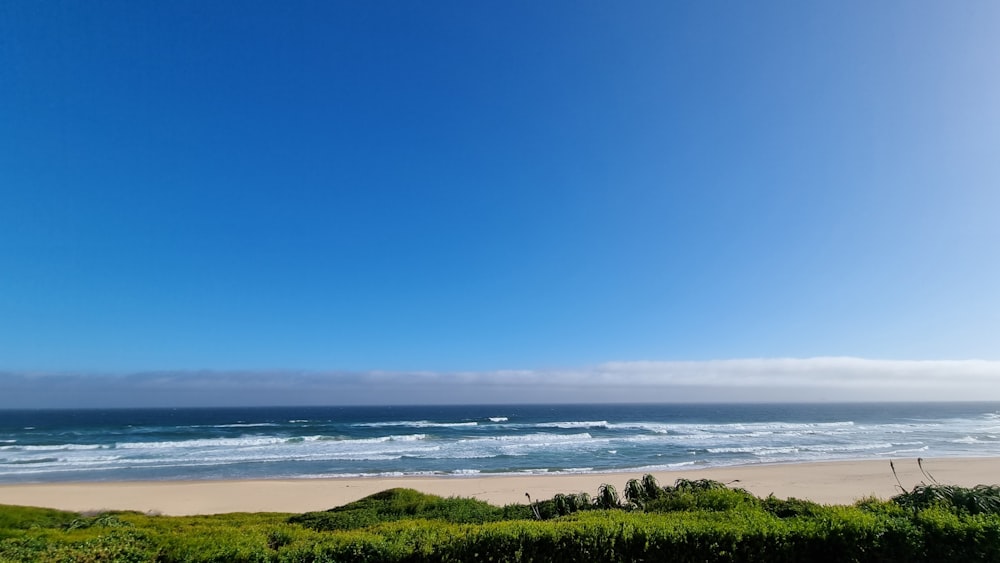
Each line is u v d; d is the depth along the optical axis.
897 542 5.95
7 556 5.86
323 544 6.11
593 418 105.38
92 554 5.96
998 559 5.65
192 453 40.62
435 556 6.02
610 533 6.11
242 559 5.96
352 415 126.06
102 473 31.55
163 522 10.73
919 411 152.00
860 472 28.59
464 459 36.66
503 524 6.56
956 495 7.60
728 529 6.08
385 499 13.55
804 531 6.04
